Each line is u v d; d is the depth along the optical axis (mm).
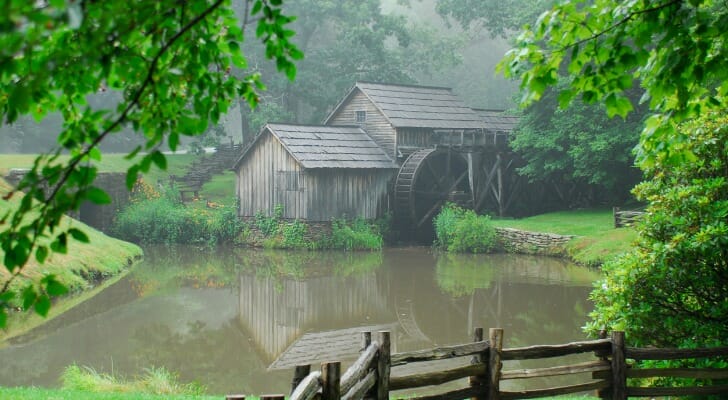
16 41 3064
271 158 35969
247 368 14453
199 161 50125
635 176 36875
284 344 16484
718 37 6262
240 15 51531
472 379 8438
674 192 9836
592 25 5914
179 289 23297
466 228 32844
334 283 24578
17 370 13680
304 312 20000
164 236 36719
